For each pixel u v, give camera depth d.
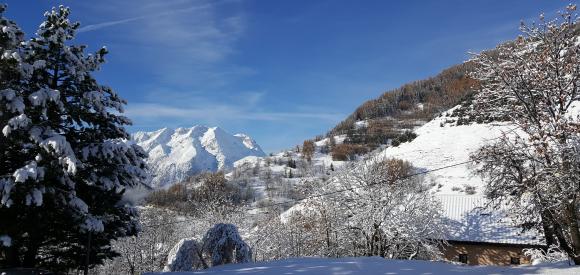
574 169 17.31
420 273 14.19
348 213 32.84
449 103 180.62
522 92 20.03
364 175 32.12
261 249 39.56
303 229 37.53
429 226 30.48
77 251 17.02
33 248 15.95
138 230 19.11
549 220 19.73
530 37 20.45
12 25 14.35
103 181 16.41
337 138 188.50
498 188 20.44
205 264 22.98
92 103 16.36
